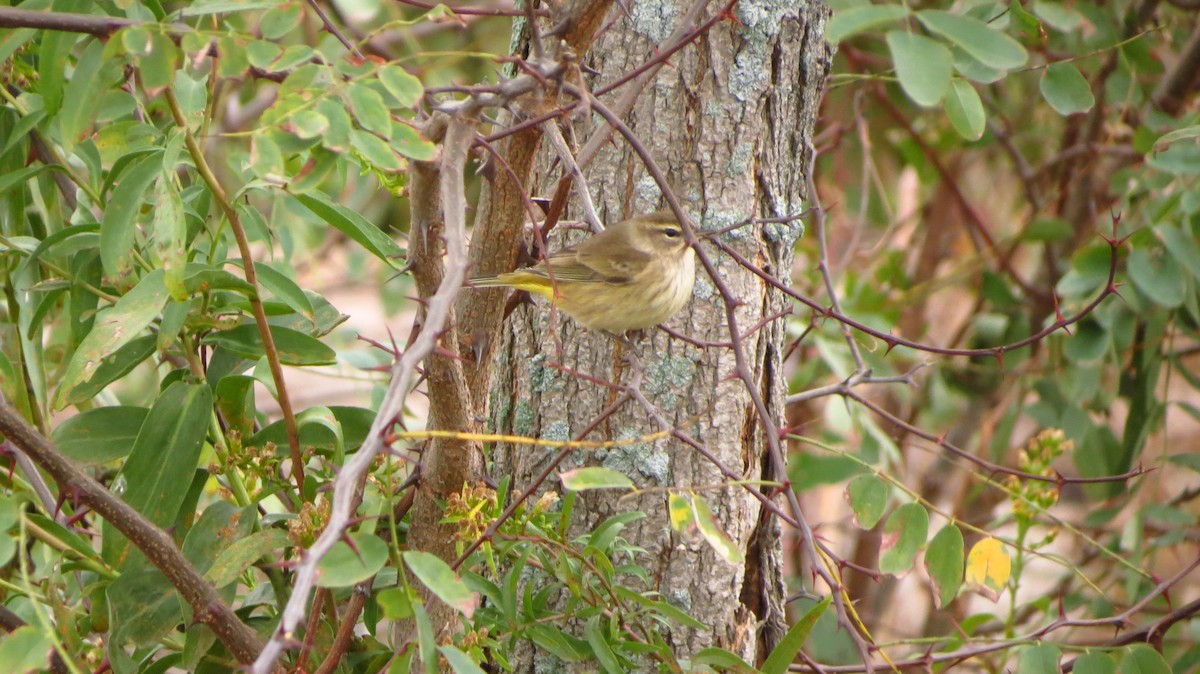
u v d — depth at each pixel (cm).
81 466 811
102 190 835
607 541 742
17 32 726
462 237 558
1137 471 943
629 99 824
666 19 898
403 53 1745
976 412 1744
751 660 891
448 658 555
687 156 894
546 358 902
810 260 1644
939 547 776
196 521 799
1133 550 1276
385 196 1717
